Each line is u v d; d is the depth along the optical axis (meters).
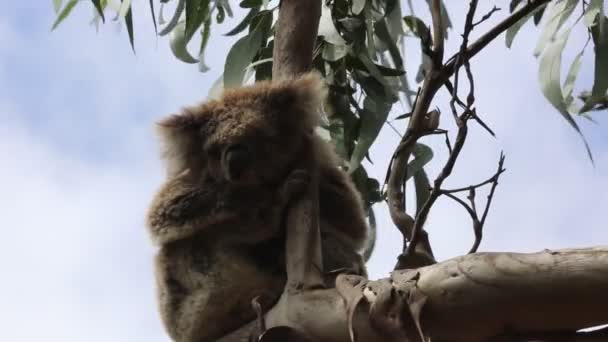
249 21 6.12
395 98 5.96
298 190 3.92
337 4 6.17
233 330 4.79
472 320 2.96
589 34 6.09
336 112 5.81
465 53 4.34
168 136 5.25
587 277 2.77
